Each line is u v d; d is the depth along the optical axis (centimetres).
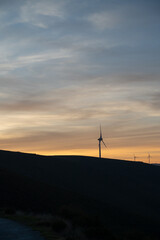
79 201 6359
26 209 4444
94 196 8144
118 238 2217
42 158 13125
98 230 2120
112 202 7869
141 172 13588
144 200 9312
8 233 1822
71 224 2233
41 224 2150
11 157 12119
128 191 10212
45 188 6769
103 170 12938
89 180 10888
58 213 3108
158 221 6625
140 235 2856
